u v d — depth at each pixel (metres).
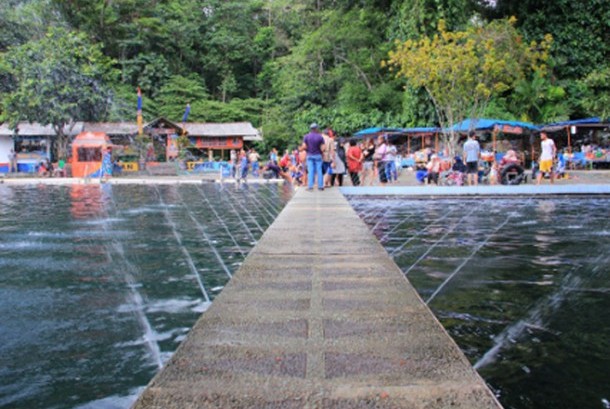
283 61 46.38
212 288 5.12
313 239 5.79
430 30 30.11
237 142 43.06
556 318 4.02
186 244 7.50
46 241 7.78
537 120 31.73
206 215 11.17
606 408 2.67
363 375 2.13
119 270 5.85
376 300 3.31
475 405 1.88
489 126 24.78
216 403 1.90
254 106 51.59
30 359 3.41
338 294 3.47
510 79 23.58
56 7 44.09
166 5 56.31
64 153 34.88
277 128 44.91
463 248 6.84
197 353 2.39
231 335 2.65
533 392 2.85
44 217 10.86
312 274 4.09
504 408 2.69
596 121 27.58
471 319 4.03
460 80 22.61
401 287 3.66
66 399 2.88
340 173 15.12
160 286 5.19
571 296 4.60
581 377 3.02
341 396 1.95
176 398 1.94
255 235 8.33
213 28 57.72
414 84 23.97
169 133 38.25
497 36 23.73
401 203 13.09
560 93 30.80
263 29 58.06
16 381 3.10
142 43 50.16
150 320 4.18
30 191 19.53
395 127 33.78
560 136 31.03
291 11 57.12
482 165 20.23
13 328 4.00
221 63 56.78
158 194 17.78
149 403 1.90
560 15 32.31
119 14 50.12
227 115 49.59
